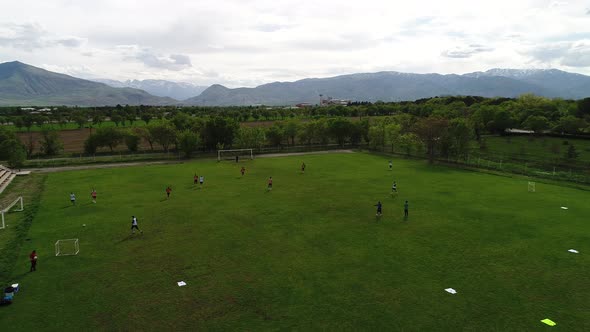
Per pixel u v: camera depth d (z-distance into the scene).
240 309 23.16
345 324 21.47
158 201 48.91
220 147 96.56
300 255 31.41
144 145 115.56
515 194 52.50
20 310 23.14
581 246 33.22
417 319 21.97
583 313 22.61
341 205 46.78
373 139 102.94
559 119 126.44
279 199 49.75
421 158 87.94
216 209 45.12
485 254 31.50
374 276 27.47
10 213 43.44
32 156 89.00
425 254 31.52
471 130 83.62
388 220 40.75
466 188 56.41
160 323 21.75
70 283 26.69
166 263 30.00
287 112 195.75
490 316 22.30
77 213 43.66
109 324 21.67
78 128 146.00
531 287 25.83
